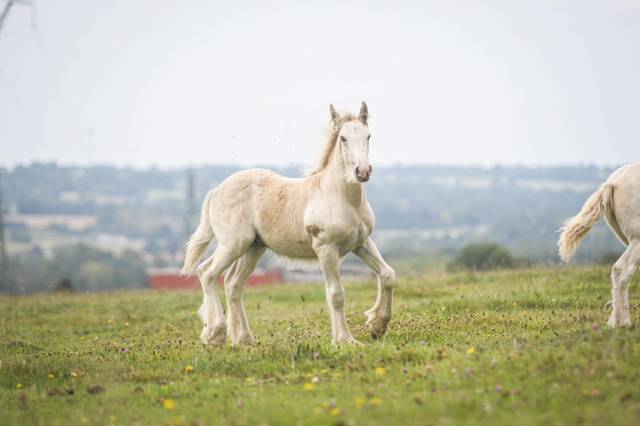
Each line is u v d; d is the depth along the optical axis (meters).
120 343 14.56
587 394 8.23
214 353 12.08
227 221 13.16
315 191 12.19
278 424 8.22
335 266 11.91
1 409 9.95
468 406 8.14
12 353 14.36
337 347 11.09
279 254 13.08
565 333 11.02
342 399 8.84
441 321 13.59
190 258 13.82
